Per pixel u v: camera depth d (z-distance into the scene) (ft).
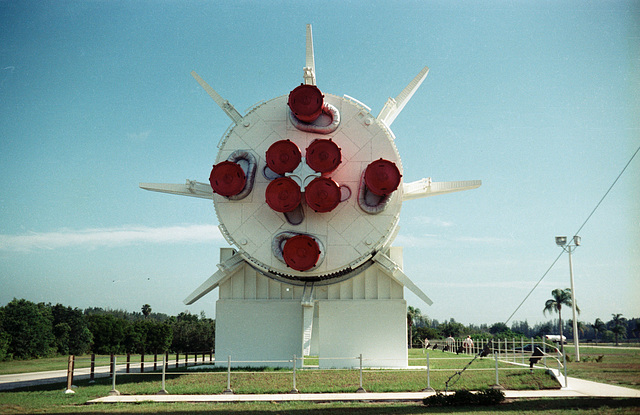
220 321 133.90
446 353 202.59
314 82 136.26
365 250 126.72
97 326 324.39
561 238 167.32
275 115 135.44
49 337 260.62
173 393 91.09
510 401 78.59
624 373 112.06
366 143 131.85
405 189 133.39
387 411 70.79
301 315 132.67
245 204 130.93
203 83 139.95
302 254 122.62
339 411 71.20
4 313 239.91
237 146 134.92
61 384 110.01
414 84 140.36
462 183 133.08
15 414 72.43
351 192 129.18
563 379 98.22
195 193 139.85
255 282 135.74
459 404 76.23
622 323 424.46
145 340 344.90
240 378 104.58
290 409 73.67
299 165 127.13
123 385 100.99
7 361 224.12
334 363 129.59
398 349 129.80
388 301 131.75
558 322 407.03
